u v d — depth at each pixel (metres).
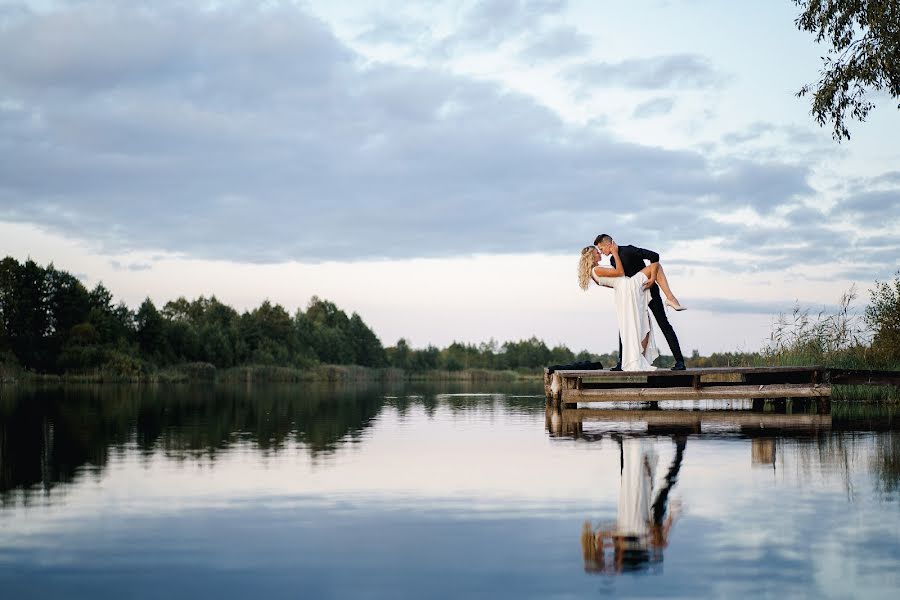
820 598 2.44
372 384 39.00
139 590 2.56
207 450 6.39
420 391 24.28
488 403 14.77
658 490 4.24
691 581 2.61
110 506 3.93
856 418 9.30
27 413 11.80
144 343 51.66
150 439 7.39
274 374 53.72
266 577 2.69
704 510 3.71
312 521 3.56
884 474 4.74
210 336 56.34
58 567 2.83
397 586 2.58
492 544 3.11
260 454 6.07
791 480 4.53
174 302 72.25
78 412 12.09
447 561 2.87
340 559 2.91
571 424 8.74
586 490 4.29
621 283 11.03
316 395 20.41
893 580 2.62
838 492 4.14
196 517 3.66
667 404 12.71
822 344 14.46
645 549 3.02
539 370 68.56
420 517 3.63
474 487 4.43
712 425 8.35
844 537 3.18
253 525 3.48
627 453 5.86
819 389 10.50
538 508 3.81
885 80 12.98
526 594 2.49
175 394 21.27
